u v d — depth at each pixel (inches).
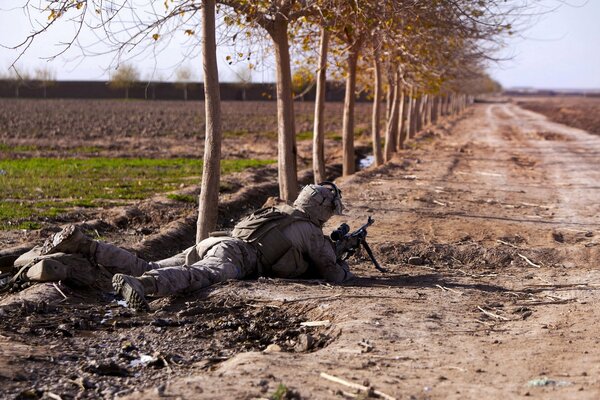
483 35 684.1
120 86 4089.6
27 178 897.5
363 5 556.7
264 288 352.8
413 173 980.6
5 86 4173.2
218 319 320.2
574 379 232.1
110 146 1472.7
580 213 667.4
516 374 238.8
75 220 610.9
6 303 330.0
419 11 594.2
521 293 373.7
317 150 783.1
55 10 393.7
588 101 7372.1
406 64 981.8
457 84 1563.7
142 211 655.8
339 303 330.3
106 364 254.7
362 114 3065.9
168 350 281.9
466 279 411.2
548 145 1605.6
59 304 338.3
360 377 232.7
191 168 1078.4
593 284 396.8
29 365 254.2
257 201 786.2
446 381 230.8
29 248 454.0
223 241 370.3
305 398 211.3
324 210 379.6
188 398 212.5
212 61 448.5
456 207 684.1
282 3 565.9
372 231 548.7
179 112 2967.5
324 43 746.2
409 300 344.2
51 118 2406.5
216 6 498.9
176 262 380.2
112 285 347.9
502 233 545.3
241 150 1471.5
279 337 298.5
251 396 213.6
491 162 1179.9
